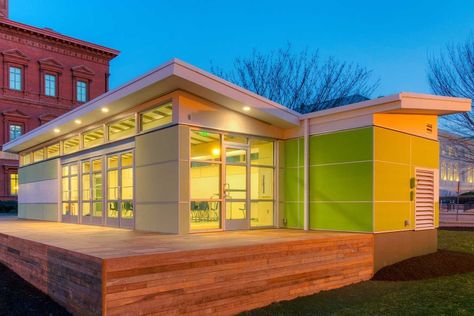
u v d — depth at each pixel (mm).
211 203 9906
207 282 6176
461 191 43406
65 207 15125
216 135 10102
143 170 10445
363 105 9547
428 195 11016
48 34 33375
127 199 11242
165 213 9547
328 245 8141
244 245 6789
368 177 9422
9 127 31594
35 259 7512
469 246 12250
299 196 11078
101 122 12641
